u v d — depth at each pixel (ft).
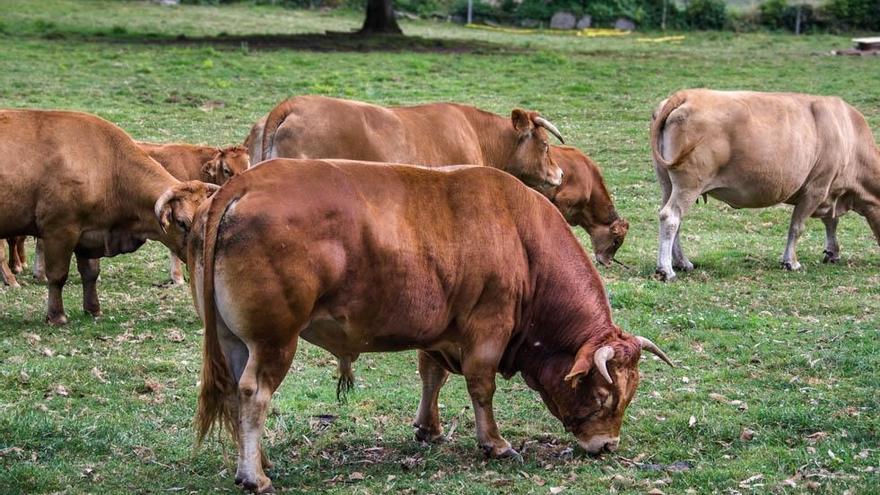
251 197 21.71
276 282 21.53
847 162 46.32
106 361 31.89
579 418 24.68
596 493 22.79
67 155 35.06
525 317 24.84
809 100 45.70
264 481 22.49
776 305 39.52
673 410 28.55
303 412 28.32
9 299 38.70
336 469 24.43
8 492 22.71
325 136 36.63
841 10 130.52
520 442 26.53
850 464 24.38
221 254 21.54
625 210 55.83
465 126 39.19
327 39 105.60
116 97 75.92
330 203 22.17
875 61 101.81
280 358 21.99
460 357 24.73
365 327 23.11
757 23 131.85
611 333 24.52
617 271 44.57
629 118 76.79
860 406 28.78
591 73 91.61
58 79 80.48
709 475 23.76
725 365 32.68
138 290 40.86
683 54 105.40
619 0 134.10
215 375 22.08
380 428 27.40
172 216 30.40
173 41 102.22
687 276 44.11
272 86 82.07
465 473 24.04
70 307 37.93
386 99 78.64
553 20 134.10
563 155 43.47
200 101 76.23
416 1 139.95
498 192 24.38
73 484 23.26
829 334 35.45
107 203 35.83
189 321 36.96
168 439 26.12
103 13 122.52
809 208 45.80
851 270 45.80
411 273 22.99
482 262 23.77
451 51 101.50
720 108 43.70
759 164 43.86
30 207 34.94
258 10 135.74
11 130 34.76
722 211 56.90
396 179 23.29
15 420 26.37
